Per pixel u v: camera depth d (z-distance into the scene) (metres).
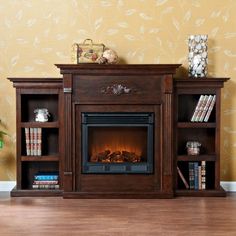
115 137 3.56
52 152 3.63
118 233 2.59
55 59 3.64
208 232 2.61
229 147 3.66
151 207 3.13
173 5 3.61
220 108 3.43
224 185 3.67
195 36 3.45
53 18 3.62
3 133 3.54
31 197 3.42
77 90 3.35
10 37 3.63
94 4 3.61
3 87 3.65
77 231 2.62
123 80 3.34
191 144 3.48
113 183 3.40
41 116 3.49
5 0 3.61
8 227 2.70
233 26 3.61
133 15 3.62
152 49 3.63
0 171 3.68
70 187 3.39
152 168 3.39
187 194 3.43
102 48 3.54
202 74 3.45
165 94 3.34
